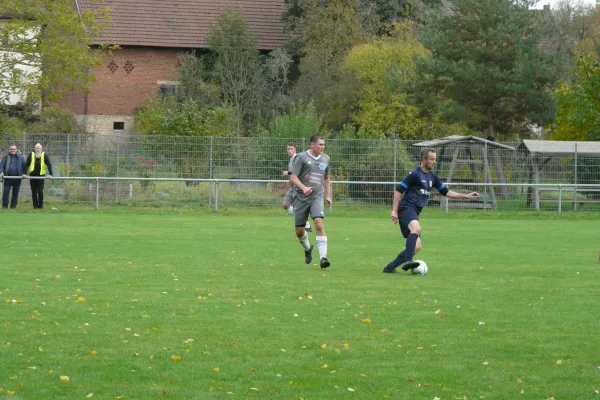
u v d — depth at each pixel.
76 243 27.62
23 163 45.41
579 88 63.91
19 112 77.81
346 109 83.62
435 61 70.31
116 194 47.94
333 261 23.53
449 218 46.22
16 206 45.97
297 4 92.75
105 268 20.92
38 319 13.95
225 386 10.22
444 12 75.94
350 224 39.69
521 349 12.30
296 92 85.50
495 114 73.19
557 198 50.94
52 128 77.62
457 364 11.40
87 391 9.93
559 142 51.81
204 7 98.56
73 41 65.69
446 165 51.09
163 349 11.98
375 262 23.33
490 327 13.85
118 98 94.25
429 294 17.28
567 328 13.83
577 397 9.97
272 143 49.34
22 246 26.33
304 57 89.19
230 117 73.75
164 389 10.05
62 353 11.69
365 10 90.69
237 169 49.22
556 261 23.98
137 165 48.88
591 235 34.25
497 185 48.44
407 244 20.69
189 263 22.33
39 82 62.75
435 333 13.32
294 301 16.16
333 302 16.09
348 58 83.88
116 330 13.21
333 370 11.02
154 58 95.25
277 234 32.56
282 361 11.42
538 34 71.00
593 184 50.03
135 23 95.38
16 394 9.76
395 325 13.91
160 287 17.72
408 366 11.27
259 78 88.12
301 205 22.05
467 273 20.97
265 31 97.25
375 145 49.53
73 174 48.44
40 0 62.91
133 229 34.12
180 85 88.62
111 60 94.19
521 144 51.72
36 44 63.19
